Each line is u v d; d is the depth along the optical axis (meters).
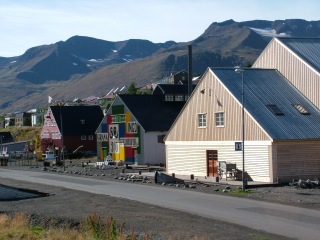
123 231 19.34
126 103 63.50
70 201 29.08
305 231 18.61
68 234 19.02
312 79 38.81
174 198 28.39
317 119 37.00
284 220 20.81
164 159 61.44
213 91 39.44
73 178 44.88
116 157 65.44
